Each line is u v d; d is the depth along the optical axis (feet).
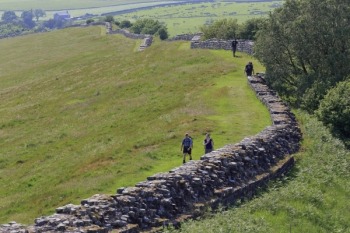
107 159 125.39
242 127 138.21
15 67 358.84
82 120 181.37
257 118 146.30
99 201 66.95
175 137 134.92
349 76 161.27
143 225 68.49
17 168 136.87
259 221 77.25
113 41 403.34
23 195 111.55
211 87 189.37
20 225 62.28
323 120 140.05
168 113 164.66
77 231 60.34
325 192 96.17
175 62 245.86
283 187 93.15
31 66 351.67
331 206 90.94
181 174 79.15
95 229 62.08
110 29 467.52
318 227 81.51
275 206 83.66
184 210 75.20
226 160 88.74
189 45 299.38
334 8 179.22
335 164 109.91
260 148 99.66
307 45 178.60
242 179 89.51
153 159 119.65
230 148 94.79
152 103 182.60
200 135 133.59
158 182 74.79
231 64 222.48
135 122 162.30
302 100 160.25
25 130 181.16
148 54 287.48
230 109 158.20
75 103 209.15
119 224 65.77
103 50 370.73
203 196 79.82
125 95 204.85
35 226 61.05
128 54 307.99
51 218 62.49
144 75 232.53
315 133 125.29
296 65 191.01
